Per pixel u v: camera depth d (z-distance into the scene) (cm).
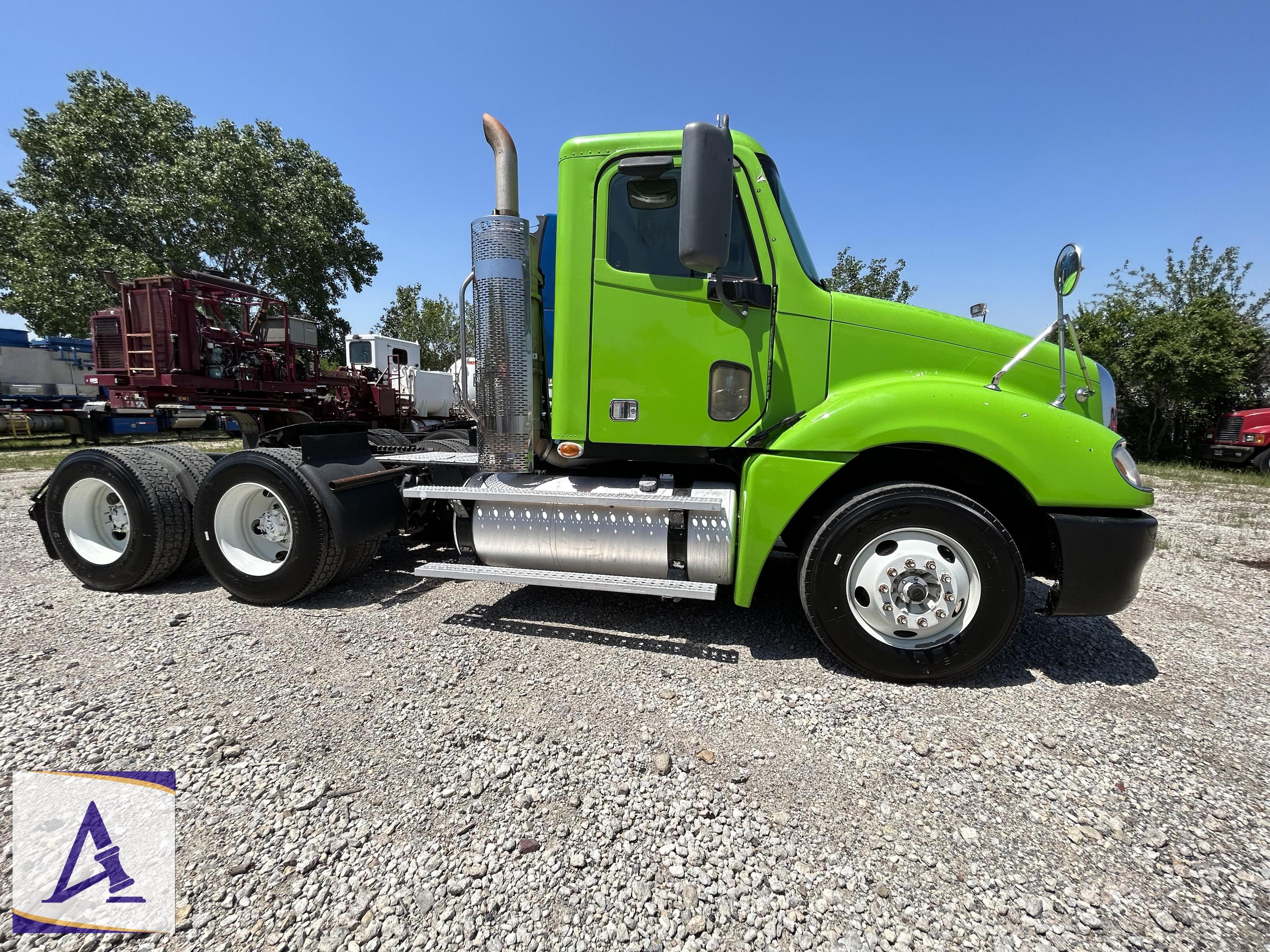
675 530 312
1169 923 156
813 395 306
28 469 1134
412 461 386
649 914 158
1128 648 328
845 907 161
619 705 263
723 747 232
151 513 392
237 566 383
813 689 279
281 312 812
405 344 1423
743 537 296
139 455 405
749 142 303
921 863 176
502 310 319
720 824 192
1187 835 187
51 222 2086
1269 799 204
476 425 344
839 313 303
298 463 370
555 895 164
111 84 2291
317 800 201
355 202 2595
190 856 177
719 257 257
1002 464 269
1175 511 815
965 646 274
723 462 317
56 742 231
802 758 226
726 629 348
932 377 301
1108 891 166
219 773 214
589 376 317
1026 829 190
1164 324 1507
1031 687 282
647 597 402
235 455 378
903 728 246
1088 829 189
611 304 310
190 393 658
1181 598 419
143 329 645
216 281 688
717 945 149
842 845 183
